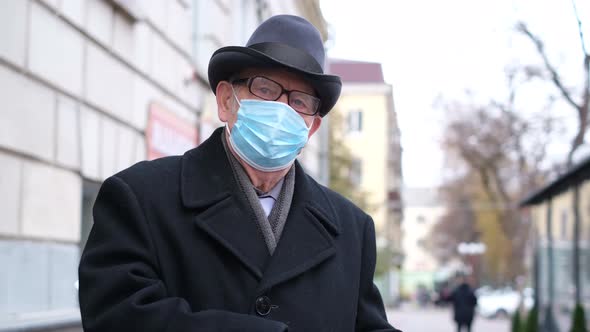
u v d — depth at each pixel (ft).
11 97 20.42
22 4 20.89
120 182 7.69
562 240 45.44
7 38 20.17
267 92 8.00
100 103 25.88
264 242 7.88
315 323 7.73
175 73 33.01
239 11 45.24
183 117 34.14
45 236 22.29
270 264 7.70
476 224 178.81
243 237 7.75
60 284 23.07
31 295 21.29
